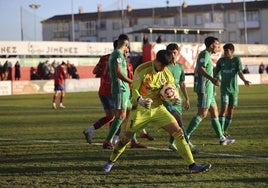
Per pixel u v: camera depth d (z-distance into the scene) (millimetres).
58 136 14047
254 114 19250
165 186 7742
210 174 8523
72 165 9625
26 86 43375
